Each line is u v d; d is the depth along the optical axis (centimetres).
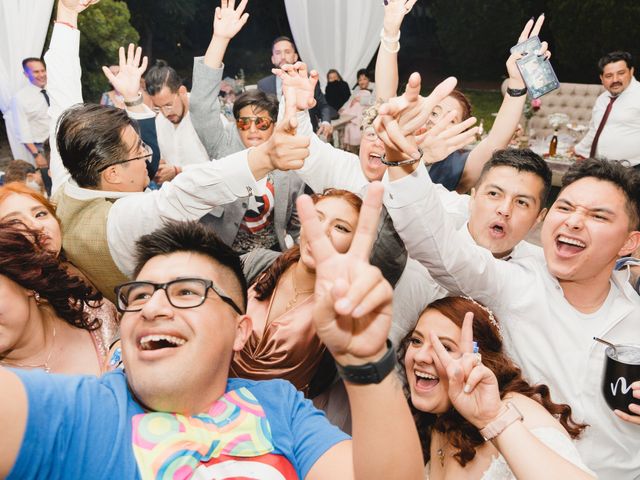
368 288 96
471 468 164
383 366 101
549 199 720
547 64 279
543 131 873
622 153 629
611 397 173
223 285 127
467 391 136
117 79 290
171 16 1728
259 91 353
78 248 196
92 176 201
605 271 192
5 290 157
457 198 276
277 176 315
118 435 106
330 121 767
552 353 197
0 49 658
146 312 116
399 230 183
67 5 282
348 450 114
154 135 288
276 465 113
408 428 104
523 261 212
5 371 99
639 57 1246
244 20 327
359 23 868
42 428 98
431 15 2119
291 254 209
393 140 163
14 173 496
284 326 194
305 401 126
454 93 316
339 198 203
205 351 118
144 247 130
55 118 269
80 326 179
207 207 188
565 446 145
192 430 111
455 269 187
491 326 176
